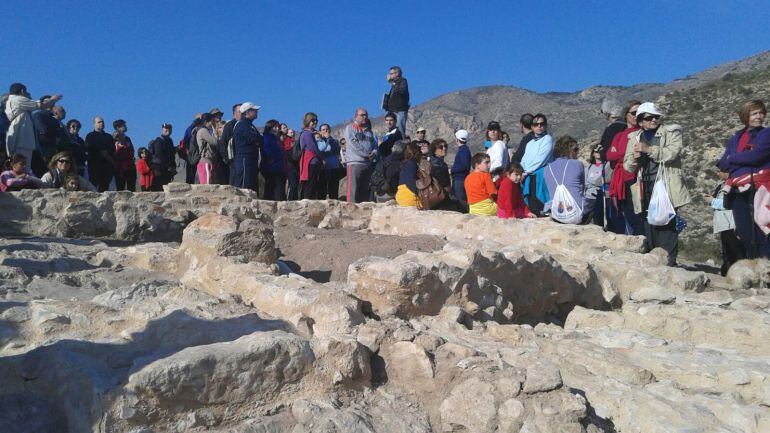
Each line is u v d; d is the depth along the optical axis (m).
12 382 3.61
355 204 10.91
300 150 12.15
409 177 10.70
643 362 4.90
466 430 3.68
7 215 8.62
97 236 9.13
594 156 10.79
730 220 8.55
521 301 5.92
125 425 3.21
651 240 8.19
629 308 6.09
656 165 7.92
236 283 5.05
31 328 4.15
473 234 9.03
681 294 6.55
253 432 3.39
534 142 9.80
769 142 7.19
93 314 4.29
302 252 7.02
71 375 3.46
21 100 9.91
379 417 3.66
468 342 4.51
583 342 5.21
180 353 3.46
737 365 4.77
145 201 9.53
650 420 3.93
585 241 7.86
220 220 5.71
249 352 3.52
